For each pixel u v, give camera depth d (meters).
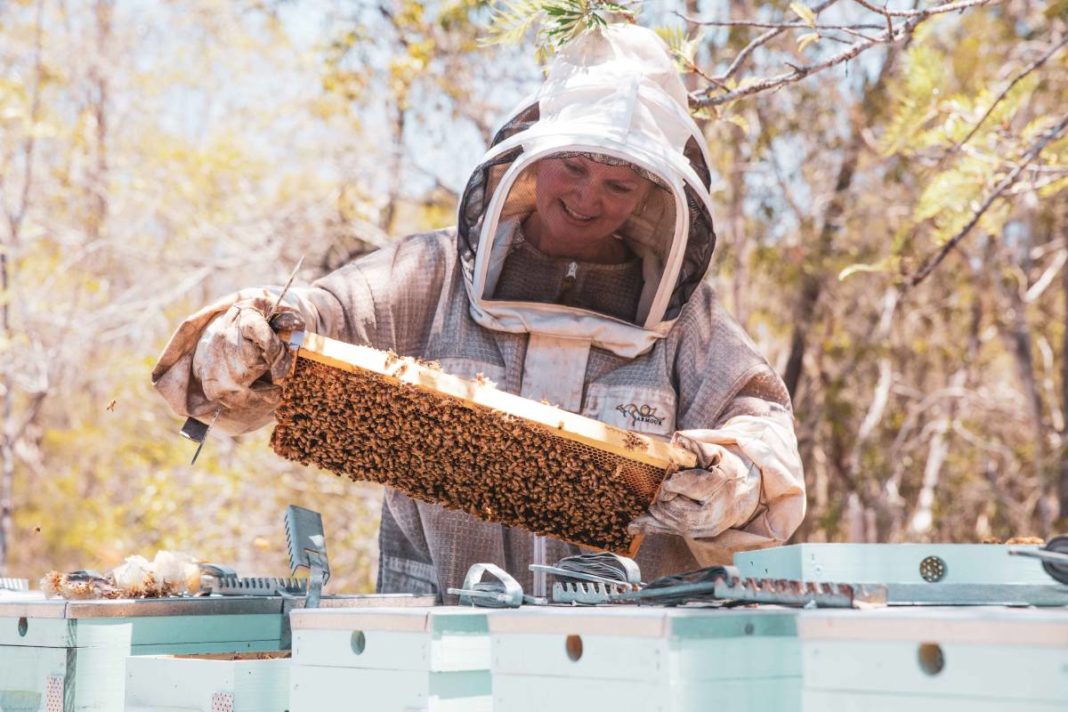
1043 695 1.80
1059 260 14.64
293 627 2.56
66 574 3.22
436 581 3.59
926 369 15.94
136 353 13.92
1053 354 16.22
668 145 3.34
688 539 3.23
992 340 17.27
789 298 13.52
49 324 14.33
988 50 13.73
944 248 5.67
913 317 15.08
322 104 13.16
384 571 3.84
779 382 3.53
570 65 3.47
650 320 3.55
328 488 12.32
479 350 3.56
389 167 13.02
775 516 3.20
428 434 3.05
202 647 3.22
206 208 13.53
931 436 15.73
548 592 3.49
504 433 3.01
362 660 2.43
